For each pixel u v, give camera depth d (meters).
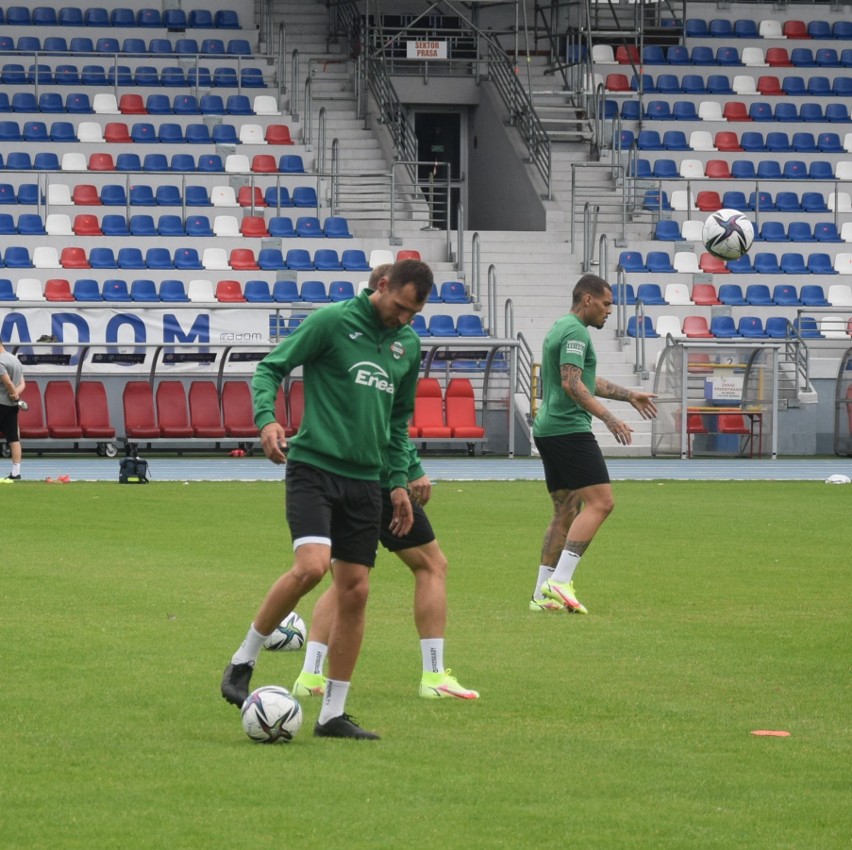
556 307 62.38
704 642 16.80
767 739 12.04
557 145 71.12
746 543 27.23
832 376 58.66
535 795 10.23
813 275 64.62
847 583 21.83
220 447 56.75
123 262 60.50
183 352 54.62
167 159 67.38
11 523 29.62
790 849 9.04
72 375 53.69
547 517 32.06
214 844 9.02
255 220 63.62
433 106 75.94
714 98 75.12
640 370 58.91
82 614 18.22
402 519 12.94
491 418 56.66
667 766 11.11
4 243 60.78
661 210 67.69
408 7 76.12
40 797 10.05
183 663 15.12
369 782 10.54
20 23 72.31
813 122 73.81
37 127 66.69
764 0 81.25
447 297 61.12
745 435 57.03
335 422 11.98
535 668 15.20
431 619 13.80
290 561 23.72
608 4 78.44
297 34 75.62
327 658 12.93
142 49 72.81
